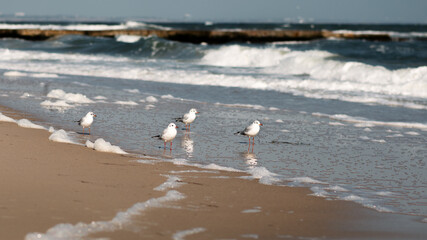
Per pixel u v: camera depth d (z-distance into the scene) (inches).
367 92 821.9
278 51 1338.6
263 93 797.2
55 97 642.2
